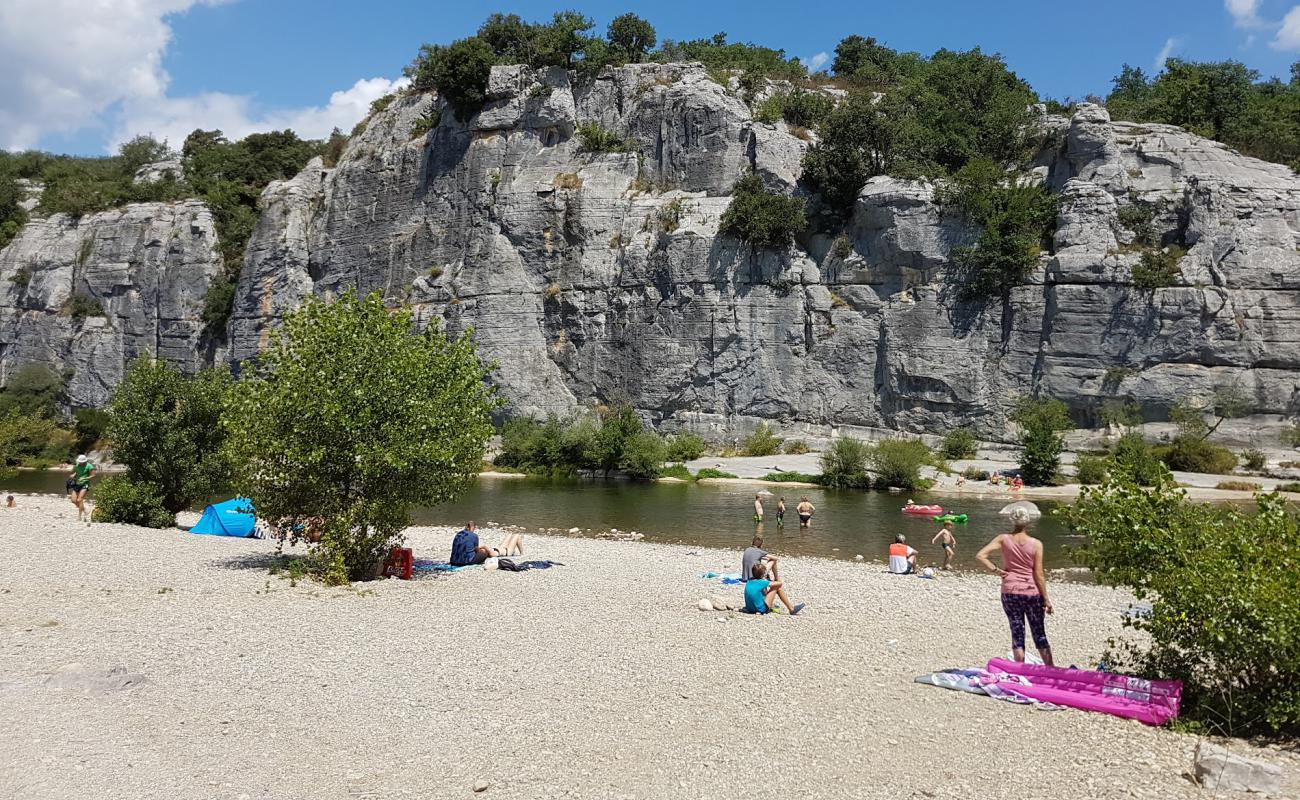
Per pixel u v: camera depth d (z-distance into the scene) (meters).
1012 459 56.41
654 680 11.85
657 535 33.47
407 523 20.83
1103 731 9.71
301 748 9.25
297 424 19.05
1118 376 55.03
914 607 17.73
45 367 83.31
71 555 22.06
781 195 63.91
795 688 11.46
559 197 68.31
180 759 8.88
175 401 29.88
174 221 84.81
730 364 63.78
